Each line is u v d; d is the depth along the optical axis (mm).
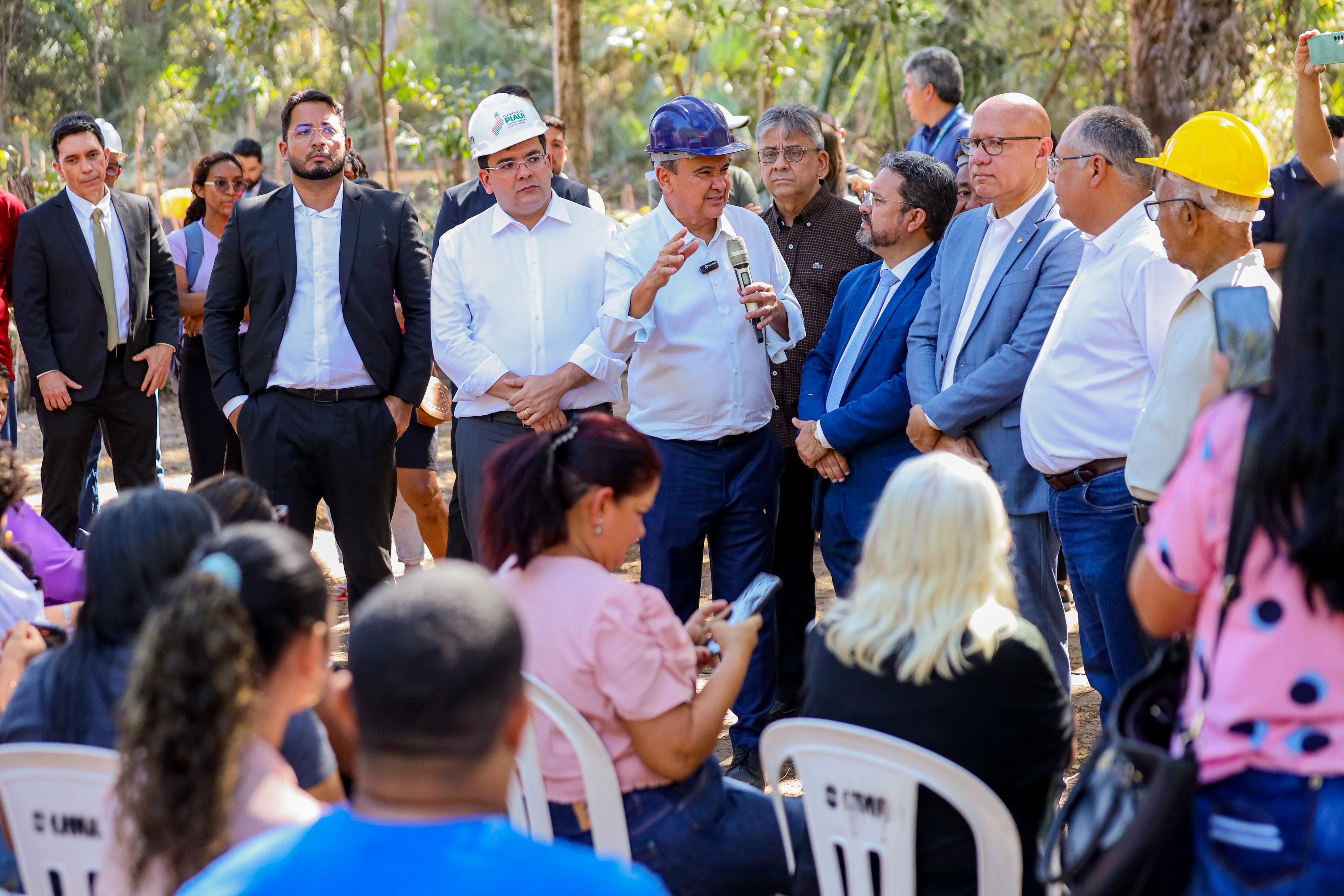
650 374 4289
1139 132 3492
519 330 4586
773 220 5016
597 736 2588
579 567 2719
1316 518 1664
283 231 4914
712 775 2848
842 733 2324
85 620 2371
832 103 16797
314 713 2637
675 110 4125
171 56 21328
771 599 4305
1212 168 2967
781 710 4840
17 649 2818
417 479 5957
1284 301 1726
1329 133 5062
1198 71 8891
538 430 4391
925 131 7734
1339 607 1692
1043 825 2584
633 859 2689
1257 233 5715
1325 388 1658
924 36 14461
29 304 6129
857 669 2480
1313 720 1751
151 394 6457
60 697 2348
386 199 5098
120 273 6270
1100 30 13938
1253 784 1791
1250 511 1748
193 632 1751
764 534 4414
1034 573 3965
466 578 1620
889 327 4301
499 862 1408
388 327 5047
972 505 2416
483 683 1518
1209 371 2971
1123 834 1891
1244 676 1780
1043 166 3928
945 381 4062
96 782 2256
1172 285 3375
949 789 2277
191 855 1719
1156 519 1923
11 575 3068
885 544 2467
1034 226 3902
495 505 2770
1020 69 14695
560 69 11938
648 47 14289
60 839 2312
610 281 4367
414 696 1487
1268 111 10930
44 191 14320
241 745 1778
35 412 12266
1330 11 10906
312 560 2002
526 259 4590
